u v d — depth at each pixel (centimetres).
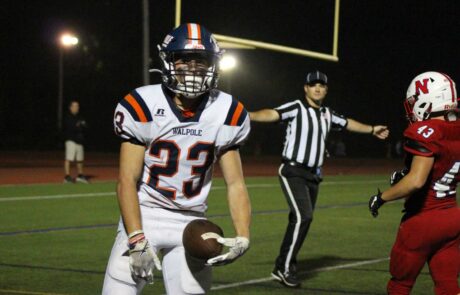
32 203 1245
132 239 348
